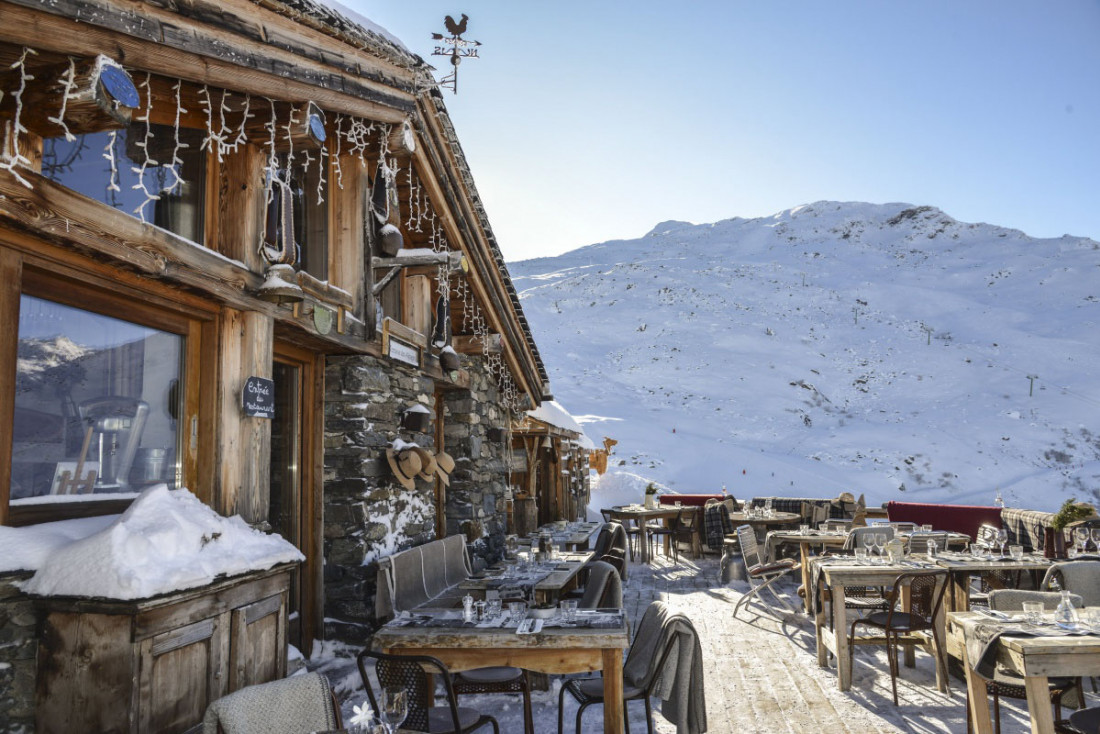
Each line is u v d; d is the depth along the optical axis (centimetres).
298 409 593
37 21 249
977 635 407
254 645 356
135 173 387
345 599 595
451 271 698
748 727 475
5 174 273
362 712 255
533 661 405
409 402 730
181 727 302
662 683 394
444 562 714
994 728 459
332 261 603
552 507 1563
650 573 1148
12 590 287
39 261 309
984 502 5744
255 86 378
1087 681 565
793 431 7150
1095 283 13688
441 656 411
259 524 434
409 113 548
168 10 300
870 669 606
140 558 296
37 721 288
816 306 12100
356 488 606
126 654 280
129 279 354
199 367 412
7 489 298
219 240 435
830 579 569
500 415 1122
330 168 590
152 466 381
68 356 334
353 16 484
